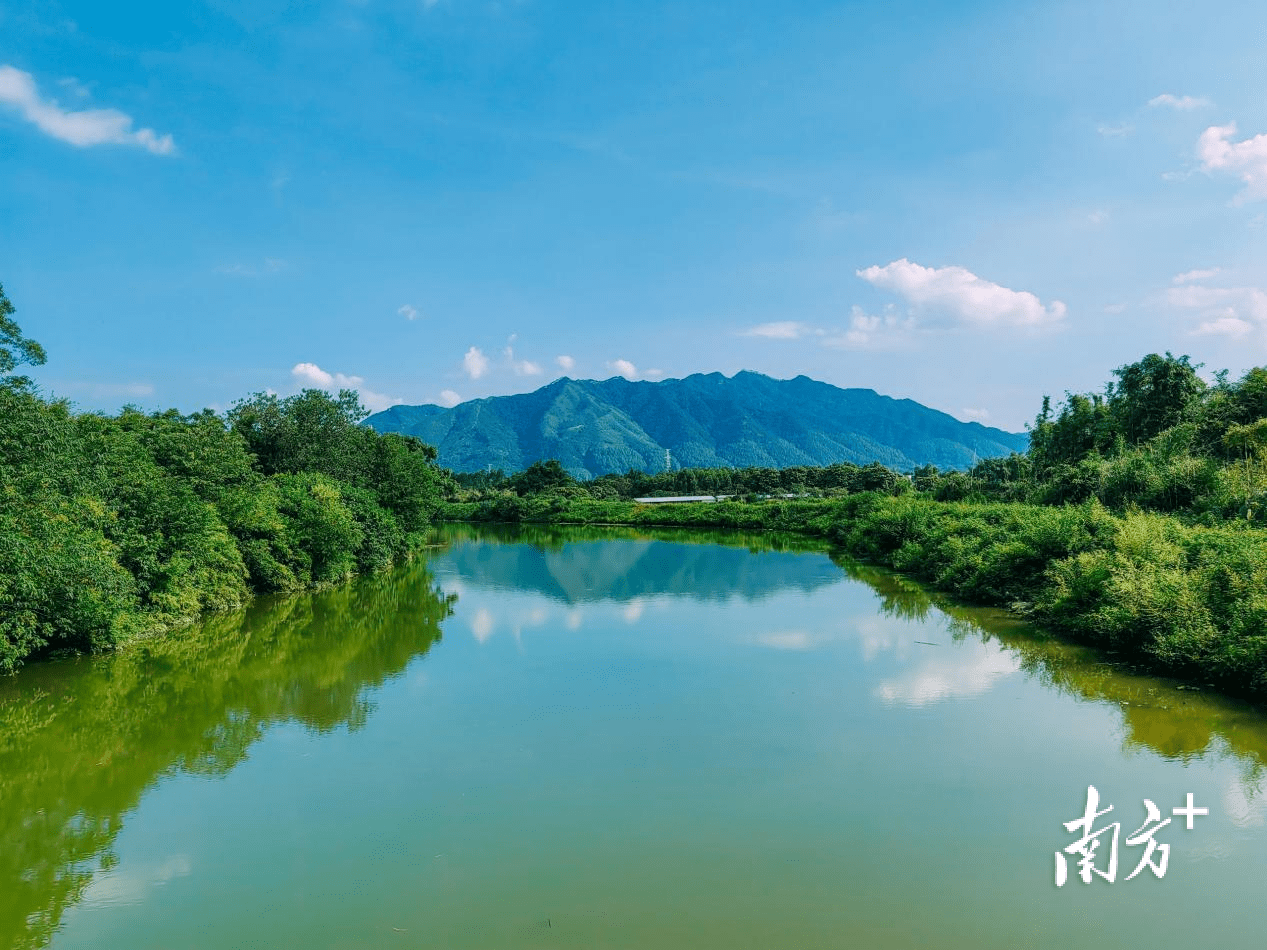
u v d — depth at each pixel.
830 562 41.50
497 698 16.45
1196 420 36.31
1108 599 19.36
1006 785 11.65
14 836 10.73
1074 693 15.89
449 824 10.80
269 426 40.41
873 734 13.84
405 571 39.03
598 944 8.09
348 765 12.97
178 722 15.31
